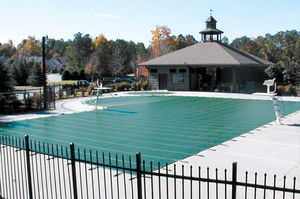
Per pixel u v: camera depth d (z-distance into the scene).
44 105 20.98
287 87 27.20
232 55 31.72
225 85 31.91
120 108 20.89
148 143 11.12
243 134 12.18
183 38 79.62
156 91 33.25
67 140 11.82
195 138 11.75
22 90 42.66
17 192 6.79
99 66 67.81
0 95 20.50
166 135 12.40
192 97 27.50
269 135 11.91
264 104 21.84
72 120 16.39
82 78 65.25
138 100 25.70
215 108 20.33
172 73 33.78
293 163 8.38
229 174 7.52
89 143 11.29
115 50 72.62
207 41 37.03
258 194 6.25
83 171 7.86
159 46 57.56
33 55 122.88
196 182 6.94
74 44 81.19
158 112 18.92
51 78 75.75
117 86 33.91
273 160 8.66
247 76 33.44
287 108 19.61
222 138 11.65
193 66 32.09
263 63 33.59
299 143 10.59
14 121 16.23
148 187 6.71
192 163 8.48
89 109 20.52
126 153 9.83
